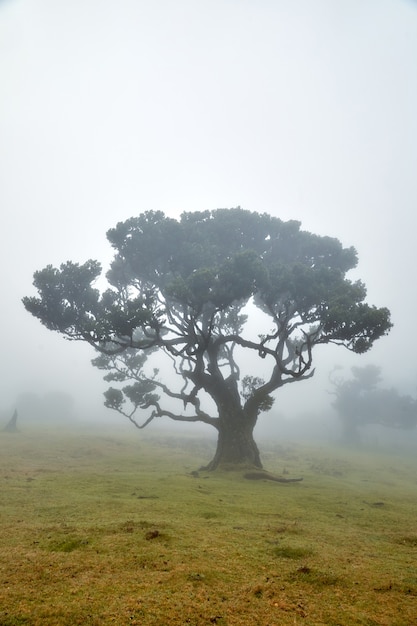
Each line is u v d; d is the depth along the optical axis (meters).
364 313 19.14
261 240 24.84
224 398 23.06
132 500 11.73
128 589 5.36
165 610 4.80
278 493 15.27
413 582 6.00
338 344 20.62
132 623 4.48
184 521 9.34
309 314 21.55
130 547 7.08
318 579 5.95
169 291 19.20
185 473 20.19
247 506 12.02
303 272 20.52
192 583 5.62
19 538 7.56
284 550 7.29
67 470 19.19
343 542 8.36
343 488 18.25
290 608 5.01
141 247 22.36
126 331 19.95
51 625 4.41
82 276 20.95
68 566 6.13
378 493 17.50
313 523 10.23
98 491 13.23
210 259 22.05
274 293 20.56
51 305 21.17
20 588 5.32
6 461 21.23
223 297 19.47
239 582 5.77
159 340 21.47
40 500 11.39
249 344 21.83
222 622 4.60
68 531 8.01
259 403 22.98
